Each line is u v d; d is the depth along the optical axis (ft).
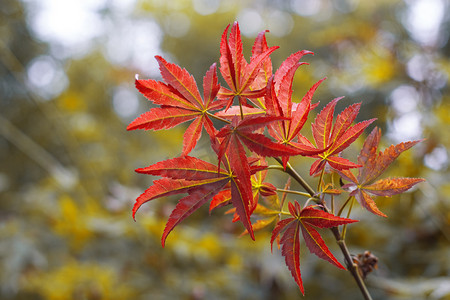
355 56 4.05
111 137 5.10
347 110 1.27
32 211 3.98
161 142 4.52
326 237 3.03
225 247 2.99
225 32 1.22
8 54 4.73
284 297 2.78
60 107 5.08
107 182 4.35
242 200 1.23
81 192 4.08
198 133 1.27
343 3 8.81
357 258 1.45
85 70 5.96
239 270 2.95
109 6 6.51
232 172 1.24
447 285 2.28
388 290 2.47
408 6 5.38
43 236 3.65
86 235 3.05
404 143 1.29
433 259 2.69
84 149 4.94
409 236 2.87
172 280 2.90
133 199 3.15
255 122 1.18
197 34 7.68
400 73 3.53
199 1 7.61
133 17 6.76
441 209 2.74
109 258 3.31
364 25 4.33
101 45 6.29
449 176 2.81
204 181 1.25
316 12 9.09
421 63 3.50
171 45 7.72
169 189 1.25
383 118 3.59
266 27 8.71
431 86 3.42
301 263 2.90
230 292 2.81
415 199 2.75
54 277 3.15
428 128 2.81
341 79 3.90
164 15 7.17
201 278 2.90
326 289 2.89
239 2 8.07
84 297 2.93
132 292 2.92
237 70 1.24
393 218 2.96
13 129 4.93
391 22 5.03
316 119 1.28
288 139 1.25
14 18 5.76
